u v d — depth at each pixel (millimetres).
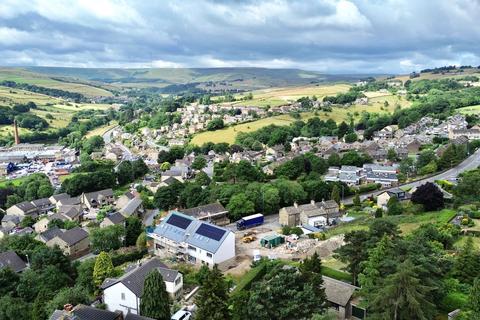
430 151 169750
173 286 70062
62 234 108562
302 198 131500
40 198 176125
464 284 58750
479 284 47781
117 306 67812
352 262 63969
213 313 52812
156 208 146750
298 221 116750
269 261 80375
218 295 54188
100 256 79500
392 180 150875
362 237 65125
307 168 169000
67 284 80250
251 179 158375
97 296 76000
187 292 73875
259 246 98938
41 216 153125
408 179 151250
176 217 101875
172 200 139375
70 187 172625
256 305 50062
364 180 155875
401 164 162625
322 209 118562
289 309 48719
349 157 180750
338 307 58531
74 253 108312
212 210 120875
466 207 100438
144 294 60906
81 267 84625
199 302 53906
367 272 56625
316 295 52906
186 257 92500
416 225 92125
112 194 167250
